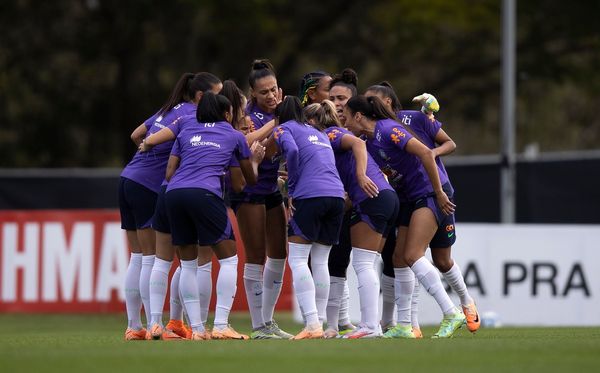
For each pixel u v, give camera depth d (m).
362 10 98.38
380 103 32.84
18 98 96.56
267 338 33.34
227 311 32.28
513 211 57.22
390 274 35.19
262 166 33.16
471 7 91.94
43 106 97.38
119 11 93.62
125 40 94.19
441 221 32.72
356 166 31.45
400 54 97.75
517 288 50.69
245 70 96.56
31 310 56.78
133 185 33.44
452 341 29.41
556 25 92.31
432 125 33.84
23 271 57.03
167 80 97.75
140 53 95.50
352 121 32.94
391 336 32.97
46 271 56.88
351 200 32.47
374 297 32.22
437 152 33.06
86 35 94.94
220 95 32.03
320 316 32.09
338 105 34.53
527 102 106.19
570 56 99.31
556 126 118.00
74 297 56.69
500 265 50.75
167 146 33.44
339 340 30.22
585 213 56.72
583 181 56.78
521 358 23.77
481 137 123.56
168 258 32.81
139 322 34.09
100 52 95.00
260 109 34.41
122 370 21.56
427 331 42.91
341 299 34.03
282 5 96.44
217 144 31.38
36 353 25.27
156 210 32.53
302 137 31.62
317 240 31.69
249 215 33.38
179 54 95.62
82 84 97.31
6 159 97.06
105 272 56.56
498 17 92.06
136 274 34.00
